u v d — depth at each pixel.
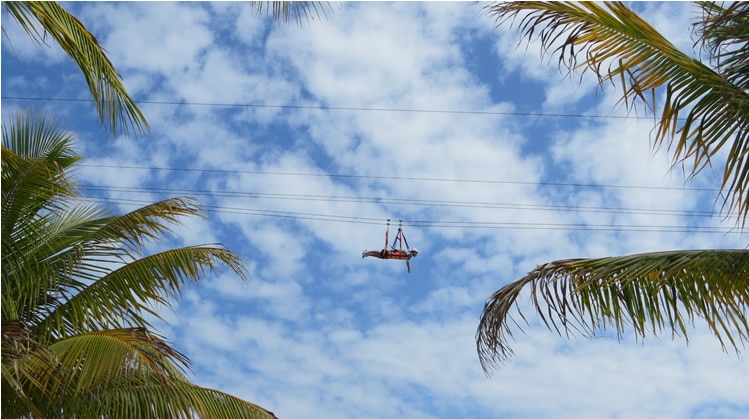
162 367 8.73
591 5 6.26
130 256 9.90
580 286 6.55
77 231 10.05
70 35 7.06
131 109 7.80
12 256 9.05
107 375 7.79
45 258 9.60
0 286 8.66
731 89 6.00
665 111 6.22
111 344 8.02
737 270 6.31
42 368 8.02
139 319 9.75
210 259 10.16
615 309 6.57
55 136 10.21
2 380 8.23
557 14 6.41
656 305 6.52
